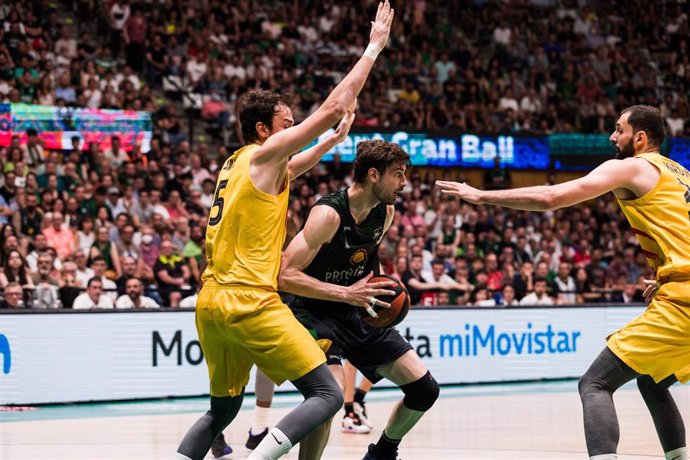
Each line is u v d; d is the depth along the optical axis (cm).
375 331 524
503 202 440
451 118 1850
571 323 1266
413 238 1405
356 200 500
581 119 1955
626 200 464
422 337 1158
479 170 1792
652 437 723
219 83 1731
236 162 449
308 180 1559
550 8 2214
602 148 1861
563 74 2064
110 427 792
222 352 448
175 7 1800
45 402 977
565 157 1834
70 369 991
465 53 2008
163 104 1705
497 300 1281
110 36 1731
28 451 651
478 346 1197
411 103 1848
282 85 1770
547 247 1505
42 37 1645
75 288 1071
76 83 1573
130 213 1346
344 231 501
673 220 451
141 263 1199
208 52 1786
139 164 1438
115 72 1670
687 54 2227
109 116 1504
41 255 1095
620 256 1562
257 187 434
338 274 516
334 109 426
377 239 519
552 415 866
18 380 967
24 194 1258
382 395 1077
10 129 1427
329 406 427
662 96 2117
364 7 2025
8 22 1600
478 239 1502
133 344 1027
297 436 420
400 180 496
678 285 444
